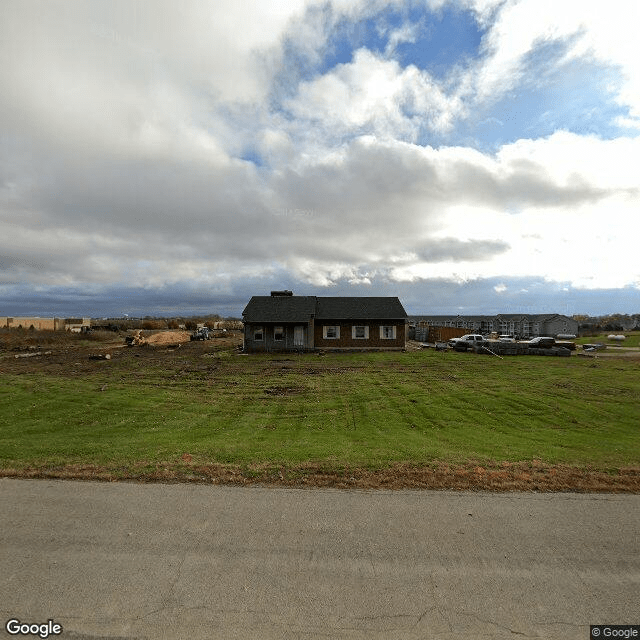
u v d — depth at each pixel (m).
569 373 22.19
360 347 36.88
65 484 5.88
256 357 31.05
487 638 3.09
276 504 5.29
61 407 12.65
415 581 3.73
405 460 7.20
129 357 30.91
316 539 4.43
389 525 4.76
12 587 3.56
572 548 4.31
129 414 12.03
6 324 64.94
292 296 41.03
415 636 3.09
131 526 4.66
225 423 11.14
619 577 3.83
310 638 3.06
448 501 5.45
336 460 7.13
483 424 11.43
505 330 83.12
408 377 20.72
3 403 13.05
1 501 5.30
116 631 3.10
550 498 5.60
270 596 3.50
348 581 3.71
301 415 12.35
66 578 3.69
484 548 4.29
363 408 13.41
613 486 6.05
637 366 25.52
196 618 3.23
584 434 10.31
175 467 6.62
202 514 4.98
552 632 3.15
